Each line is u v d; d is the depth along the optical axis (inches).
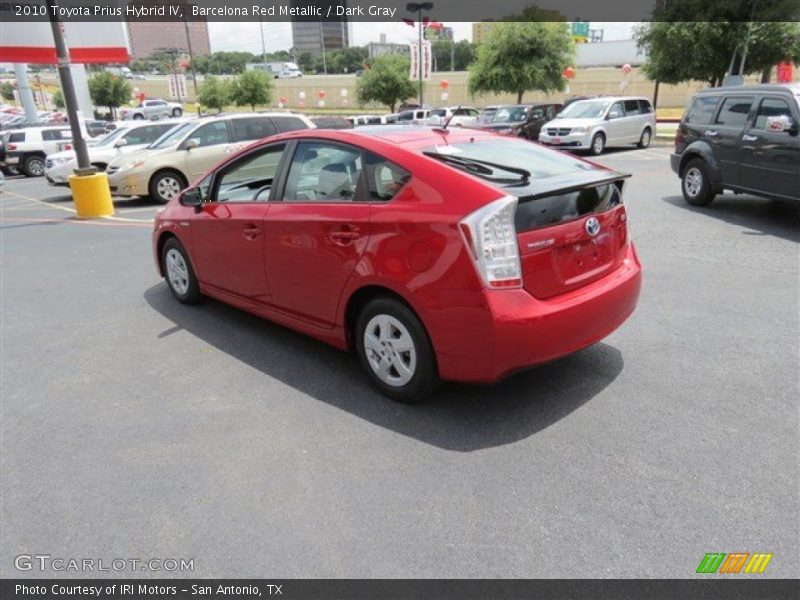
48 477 120.6
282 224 157.9
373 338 143.6
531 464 118.9
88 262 294.7
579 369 158.6
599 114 776.9
